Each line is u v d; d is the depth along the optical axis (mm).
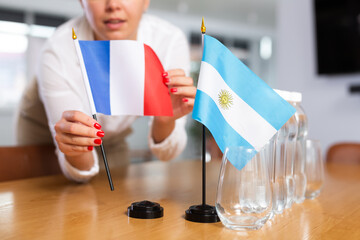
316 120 2959
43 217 647
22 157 1197
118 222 616
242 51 8438
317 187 830
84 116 768
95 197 818
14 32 6109
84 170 987
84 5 1016
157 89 734
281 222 627
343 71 2725
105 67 724
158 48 1289
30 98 1439
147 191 890
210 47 649
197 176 1130
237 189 569
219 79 647
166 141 1135
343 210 722
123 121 1345
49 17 6320
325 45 2812
